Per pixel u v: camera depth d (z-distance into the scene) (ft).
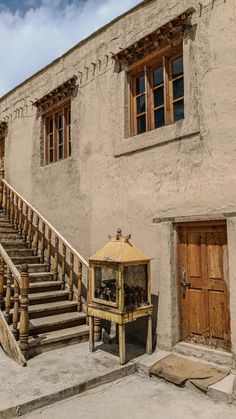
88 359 16.05
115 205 20.58
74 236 23.57
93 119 22.77
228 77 15.61
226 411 12.13
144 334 18.06
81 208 23.16
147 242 18.51
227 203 15.21
